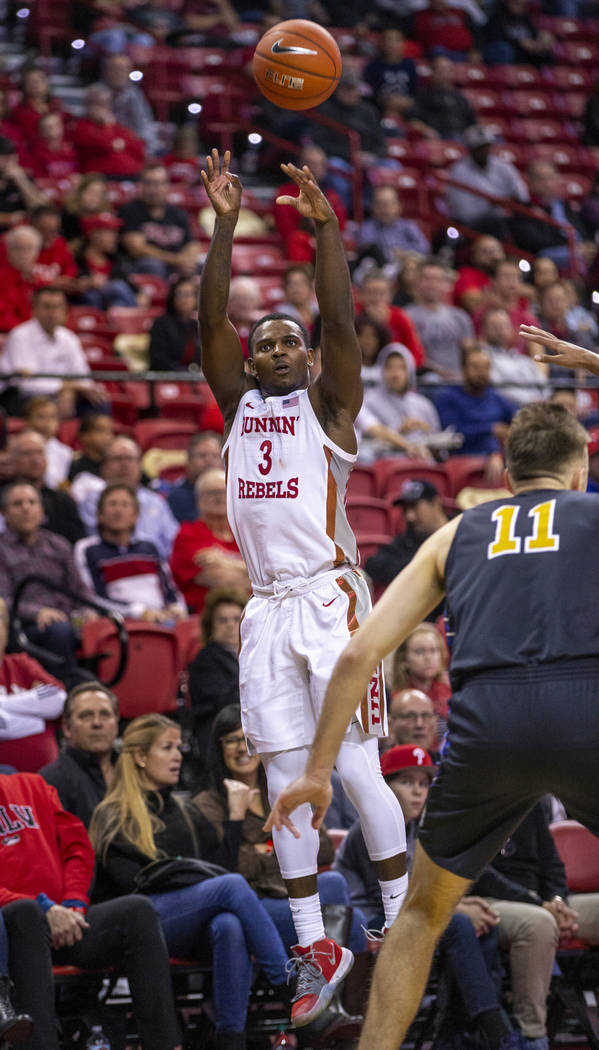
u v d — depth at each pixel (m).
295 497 9.34
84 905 13.00
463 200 37.19
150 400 26.41
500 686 7.51
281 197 9.38
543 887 15.05
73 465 22.56
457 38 45.34
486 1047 13.48
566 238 37.47
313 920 9.23
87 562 19.61
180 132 37.09
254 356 9.73
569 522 7.78
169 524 21.48
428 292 29.88
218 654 16.84
